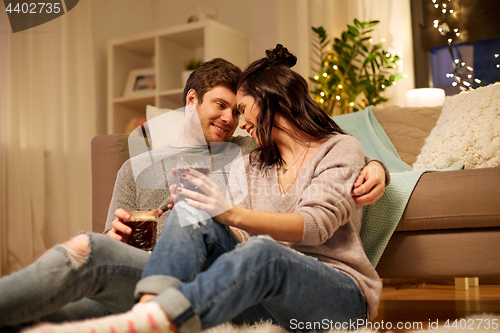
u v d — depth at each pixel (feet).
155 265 2.85
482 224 4.28
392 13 10.89
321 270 3.08
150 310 2.39
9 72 9.35
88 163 10.93
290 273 2.85
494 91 5.66
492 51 10.16
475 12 10.34
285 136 4.03
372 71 10.71
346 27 11.39
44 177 10.08
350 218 3.58
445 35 10.66
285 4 11.79
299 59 11.27
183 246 2.95
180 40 12.28
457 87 10.55
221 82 4.59
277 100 3.96
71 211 10.48
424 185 4.50
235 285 2.59
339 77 10.59
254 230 3.23
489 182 4.28
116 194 4.32
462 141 5.50
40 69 10.09
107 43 12.79
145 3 13.93
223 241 3.20
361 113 7.44
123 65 12.67
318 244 3.41
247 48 12.43
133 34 12.76
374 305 3.43
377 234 4.49
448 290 7.48
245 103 4.10
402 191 4.51
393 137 7.08
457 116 5.87
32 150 9.76
